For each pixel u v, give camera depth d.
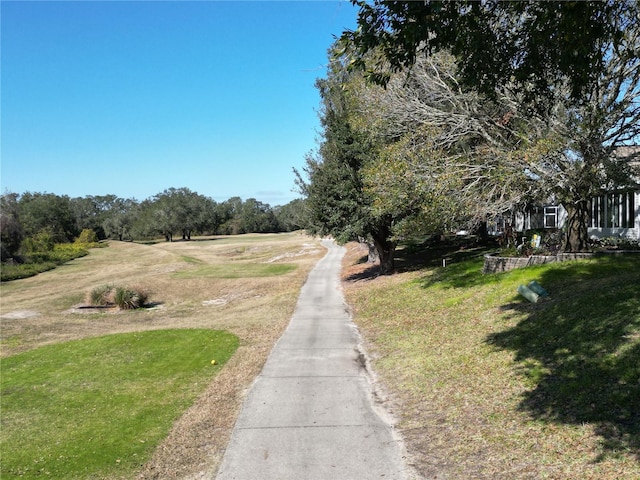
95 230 91.88
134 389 9.64
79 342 15.10
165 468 5.89
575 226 14.95
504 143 14.05
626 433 4.76
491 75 6.49
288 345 11.88
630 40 10.29
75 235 77.94
